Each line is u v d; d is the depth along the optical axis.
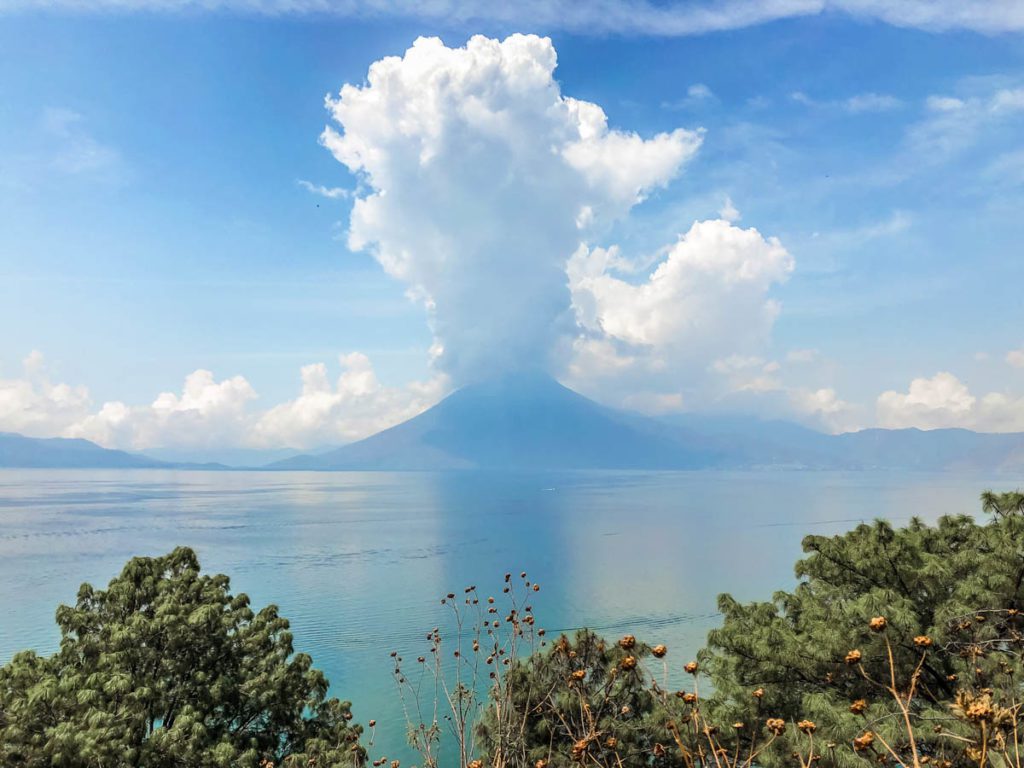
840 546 12.92
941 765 5.39
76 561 97.44
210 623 13.78
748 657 11.50
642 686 10.24
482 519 175.00
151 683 12.84
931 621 11.12
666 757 8.59
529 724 9.45
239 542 125.25
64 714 11.11
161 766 11.09
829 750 7.59
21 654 12.77
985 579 10.60
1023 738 4.23
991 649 9.26
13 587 77.12
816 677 10.83
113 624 13.30
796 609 13.52
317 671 14.52
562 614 64.25
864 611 10.27
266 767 11.27
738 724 4.78
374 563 100.38
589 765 6.94
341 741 13.34
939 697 9.52
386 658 48.06
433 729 9.26
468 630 55.69
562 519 174.75
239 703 13.52
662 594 75.25
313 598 73.38
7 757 10.27
